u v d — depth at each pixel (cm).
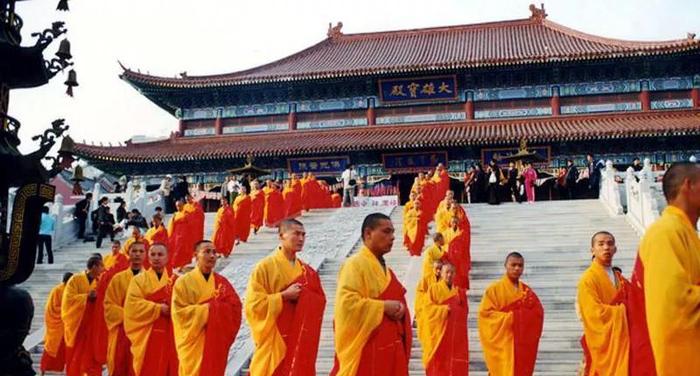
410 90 4778
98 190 3331
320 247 2388
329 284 1928
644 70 4484
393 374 750
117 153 4597
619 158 4278
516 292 1080
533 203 2988
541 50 4881
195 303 982
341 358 752
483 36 5716
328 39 6019
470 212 2853
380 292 767
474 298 1719
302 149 4394
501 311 1072
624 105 4516
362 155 4584
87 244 2862
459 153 4466
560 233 2388
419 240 2098
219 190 4741
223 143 4859
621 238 2266
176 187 3656
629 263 1911
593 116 4512
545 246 2186
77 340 1271
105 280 1273
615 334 841
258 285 899
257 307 879
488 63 4509
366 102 4878
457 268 1700
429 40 5800
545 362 1315
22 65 935
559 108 4591
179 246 2188
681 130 3928
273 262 920
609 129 4072
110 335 1155
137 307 1062
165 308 1071
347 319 746
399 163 4569
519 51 4984
